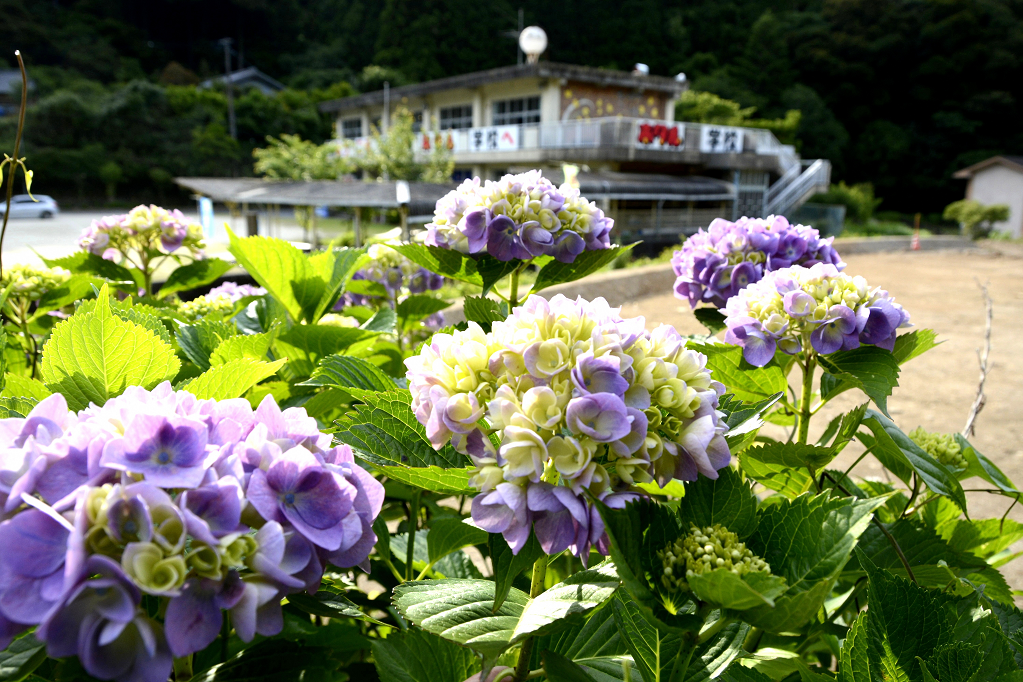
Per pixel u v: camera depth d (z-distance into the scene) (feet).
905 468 5.31
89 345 3.86
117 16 265.95
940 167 197.57
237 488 2.53
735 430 3.78
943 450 5.16
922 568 4.38
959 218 111.96
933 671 2.86
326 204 54.29
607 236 6.07
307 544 2.68
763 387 5.49
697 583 2.55
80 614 2.24
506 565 3.02
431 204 51.37
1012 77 200.95
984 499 13.32
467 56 225.35
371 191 56.03
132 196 179.63
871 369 4.70
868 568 3.12
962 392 23.38
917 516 5.51
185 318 6.72
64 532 2.36
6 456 2.54
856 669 3.00
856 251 73.77
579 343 2.95
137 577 2.24
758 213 102.27
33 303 8.04
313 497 2.77
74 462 2.55
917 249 81.92
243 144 192.95
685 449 3.00
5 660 2.71
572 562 6.03
